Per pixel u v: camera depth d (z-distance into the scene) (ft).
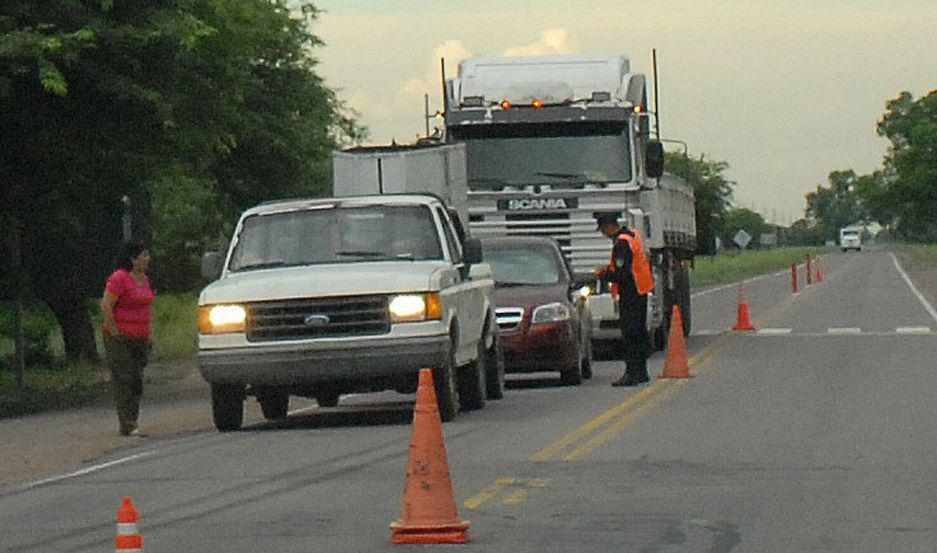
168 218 568.82
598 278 247.70
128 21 241.14
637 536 113.70
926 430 175.11
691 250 387.75
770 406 204.74
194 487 146.82
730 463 150.92
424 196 211.61
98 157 250.16
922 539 110.73
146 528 123.24
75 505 139.03
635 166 296.10
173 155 261.85
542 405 216.33
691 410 201.87
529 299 247.29
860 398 212.84
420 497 113.29
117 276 199.82
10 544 119.14
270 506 132.57
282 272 199.11
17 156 251.19
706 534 113.91
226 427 200.44
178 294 646.74
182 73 250.98
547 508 126.72
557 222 296.30
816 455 155.63
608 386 248.11
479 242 209.67
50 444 196.13
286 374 191.72
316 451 172.14
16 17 234.58
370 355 191.01
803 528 115.65
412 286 192.24
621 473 145.48
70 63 236.84
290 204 209.36
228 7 286.05
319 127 455.63
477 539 113.91
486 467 151.33
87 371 332.60
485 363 224.94
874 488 134.00
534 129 296.92
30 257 321.73
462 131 297.74
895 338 349.00
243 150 442.91
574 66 306.14
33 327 352.08
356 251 204.54
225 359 192.44
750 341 350.23
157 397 269.44
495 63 307.58
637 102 304.30
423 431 113.91
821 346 327.06
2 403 267.59
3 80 232.12
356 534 117.50
